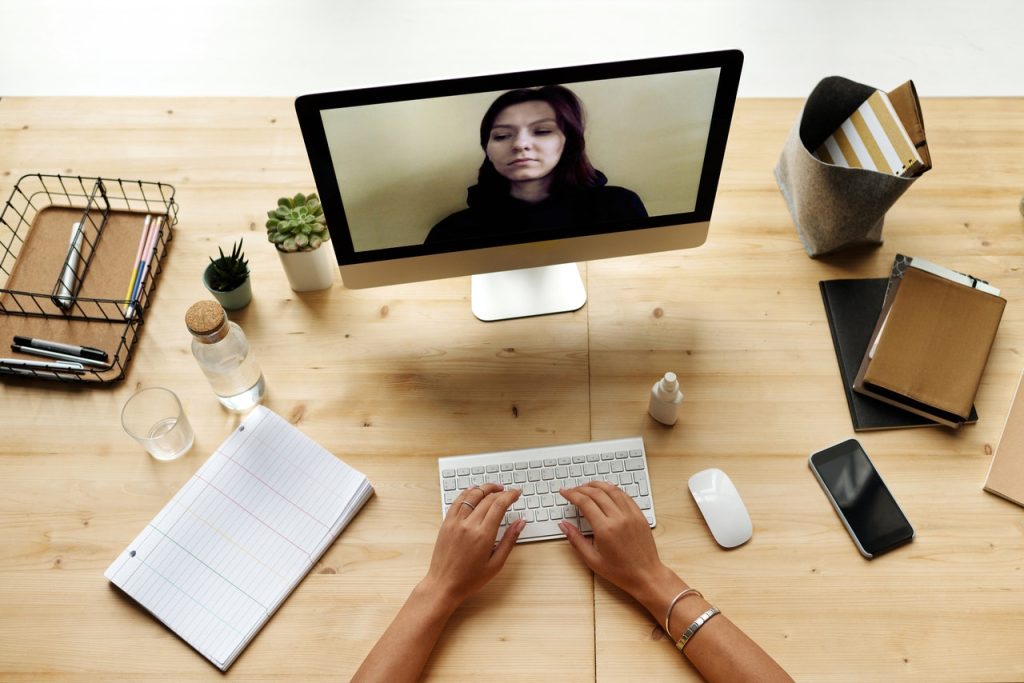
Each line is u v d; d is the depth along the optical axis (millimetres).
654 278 1446
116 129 1617
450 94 1082
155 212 1478
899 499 1223
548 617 1134
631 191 1240
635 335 1386
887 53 2561
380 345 1379
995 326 1308
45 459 1262
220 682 1094
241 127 1621
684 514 1215
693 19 2666
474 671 1096
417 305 1423
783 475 1249
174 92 2527
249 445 1255
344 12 2711
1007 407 1303
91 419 1298
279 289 1436
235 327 1240
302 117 1071
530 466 1240
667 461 1263
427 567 1178
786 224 1500
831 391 1324
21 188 1534
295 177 1553
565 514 1204
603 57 2566
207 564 1162
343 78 2541
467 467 1242
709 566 1172
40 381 1331
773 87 2486
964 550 1183
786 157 1493
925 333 1306
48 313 1369
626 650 1109
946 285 1331
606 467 1240
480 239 1262
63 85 2541
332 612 1143
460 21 2678
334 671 1102
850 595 1149
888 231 1481
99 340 1352
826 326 1390
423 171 1157
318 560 1182
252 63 2584
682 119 1161
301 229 1330
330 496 1215
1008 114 1633
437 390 1334
